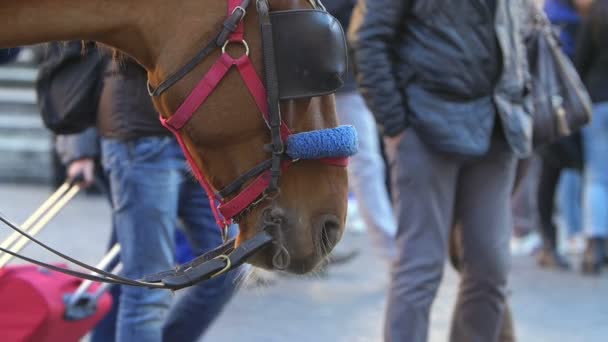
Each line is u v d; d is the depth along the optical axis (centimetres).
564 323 915
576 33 1194
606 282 1103
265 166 364
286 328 872
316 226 371
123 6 364
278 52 361
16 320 547
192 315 634
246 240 375
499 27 634
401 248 647
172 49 360
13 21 362
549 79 704
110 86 585
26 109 1848
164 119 371
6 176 1772
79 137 659
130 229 589
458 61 625
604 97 1109
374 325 888
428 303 642
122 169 590
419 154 636
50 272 573
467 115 627
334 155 368
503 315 676
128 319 592
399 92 639
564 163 1146
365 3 639
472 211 654
